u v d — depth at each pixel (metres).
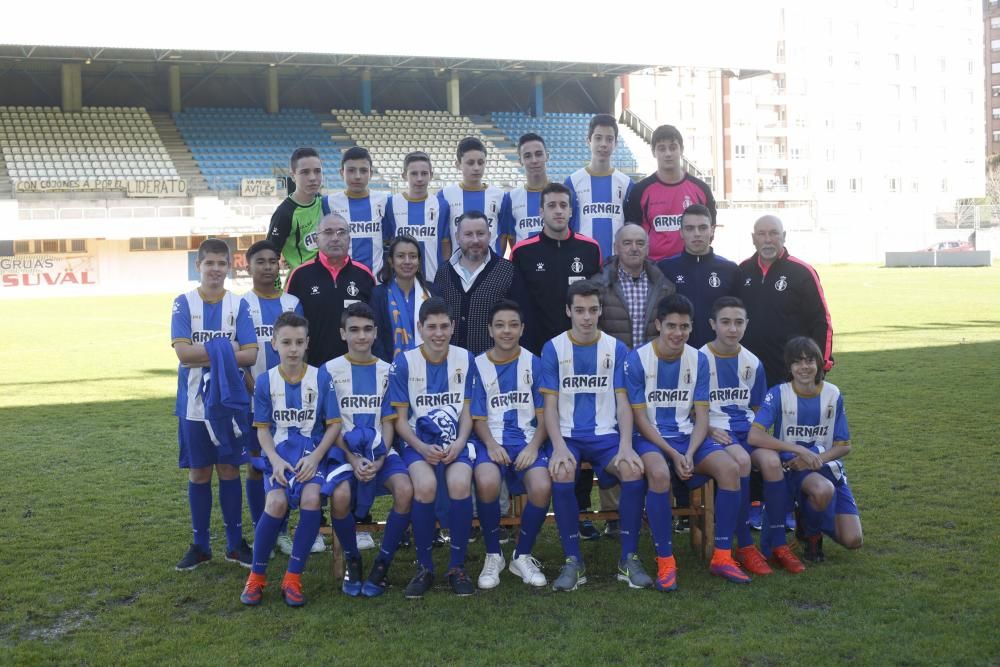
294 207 6.16
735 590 4.45
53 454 7.62
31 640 3.96
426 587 4.51
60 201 28.45
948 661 3.54
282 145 32.81
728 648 3.71
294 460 4.64
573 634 3.93
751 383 5.12
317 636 3.97
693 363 4.92
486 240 5.45
